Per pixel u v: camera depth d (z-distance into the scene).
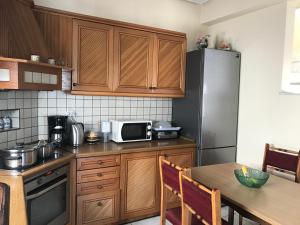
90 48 2.43
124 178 2.47
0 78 1.66
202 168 2.13
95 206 2.34
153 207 2.66
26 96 2.36
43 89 1.95
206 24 3.47
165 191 1.92
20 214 1.62
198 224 1.70
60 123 2.51
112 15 2.85
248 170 1.93
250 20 2.92
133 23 2.93
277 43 2.62
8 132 2.13
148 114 3.24
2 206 1.58
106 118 2.95
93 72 2.46
